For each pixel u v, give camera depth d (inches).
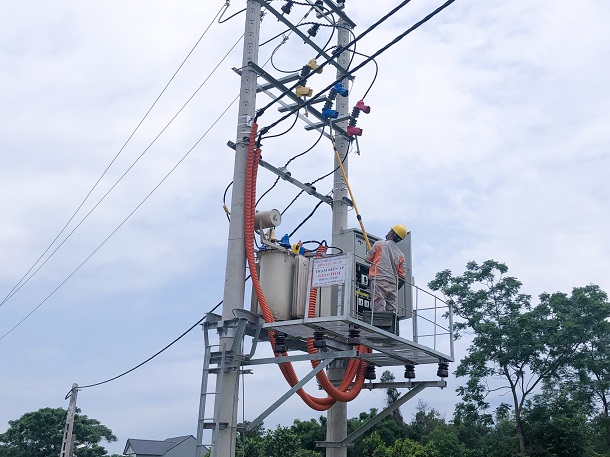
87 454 2166.6
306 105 500.4
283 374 470.9
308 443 2031.3
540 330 1413.6
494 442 1533.0
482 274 1482.5
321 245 508.7
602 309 1406.3
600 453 1509.6
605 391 1540.4
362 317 467.8
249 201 486.0
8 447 2129.7
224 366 443.8
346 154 589.0
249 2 534.0
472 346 1438.2
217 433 426.3
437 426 2295.8
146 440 3230.8
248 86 513.3
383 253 486.3
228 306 460.8
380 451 1870.1
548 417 1412.4
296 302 477.4
